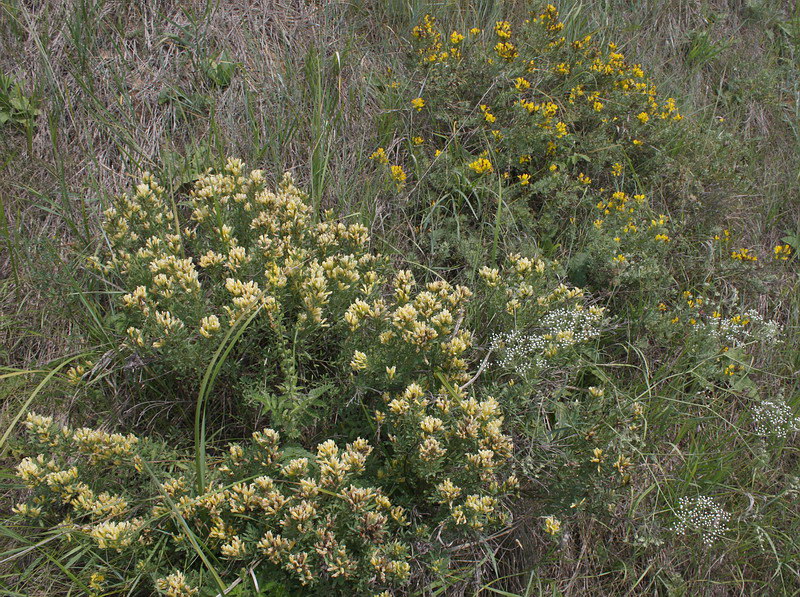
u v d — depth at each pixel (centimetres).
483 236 378
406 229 373
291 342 278
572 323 306
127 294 257
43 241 306
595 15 530
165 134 364
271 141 366
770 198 489
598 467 249
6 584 241
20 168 333
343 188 368
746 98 550
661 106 456
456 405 266
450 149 403
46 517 249
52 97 351
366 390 273
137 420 282
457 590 268
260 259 283
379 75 421
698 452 322
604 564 300
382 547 235
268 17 416
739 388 358
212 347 256
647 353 361
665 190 437
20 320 299
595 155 412
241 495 226
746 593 317
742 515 306
